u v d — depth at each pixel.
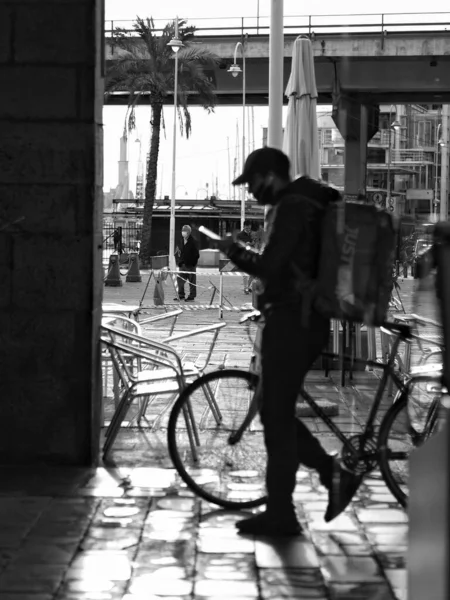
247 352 12.65
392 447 5.00
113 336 6.93
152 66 39.81
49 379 6.00
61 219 5.95
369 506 5.18
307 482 5.73
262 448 5.59
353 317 4.64
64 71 5.89
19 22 5.89
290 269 4.71
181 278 24.17
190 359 11.87
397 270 11.14
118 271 31.62
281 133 12.64
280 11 12.54
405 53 27.56
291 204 4.68
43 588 4.01
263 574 4.23
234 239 4.75
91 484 5.65
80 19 5.88
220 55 38.81
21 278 5.96
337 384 7.66
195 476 5.45
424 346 4.92
